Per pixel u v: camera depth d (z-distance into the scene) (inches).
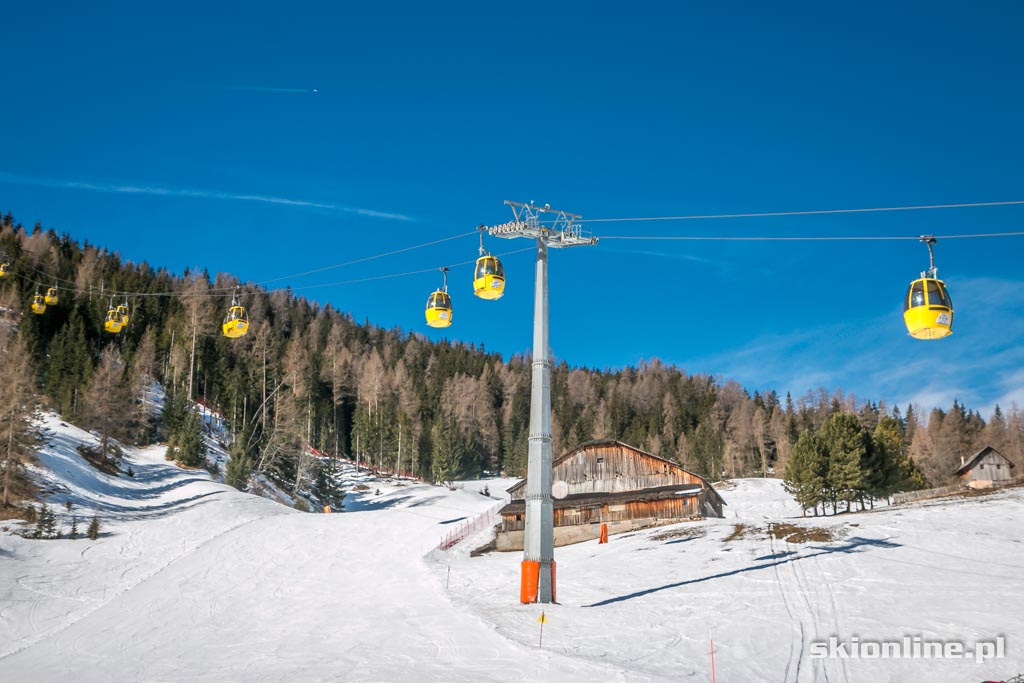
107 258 6958.7
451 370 7805.1
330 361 6628.9
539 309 1352.1
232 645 1233.4
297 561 1969.7
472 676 909.8
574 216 1384.1
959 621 1077.8
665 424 6801.2
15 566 1777.8
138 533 2181.3
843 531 1895.9
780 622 1126.4
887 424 3727.9
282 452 3961.6
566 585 1520.7
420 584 1699.1
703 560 1690.5
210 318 5502.0
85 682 1075.3
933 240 901.8
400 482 4771.2
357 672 959.6
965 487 3070.9
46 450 2817.4
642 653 985.5
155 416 4188.0
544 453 1332.4
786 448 5846.5
